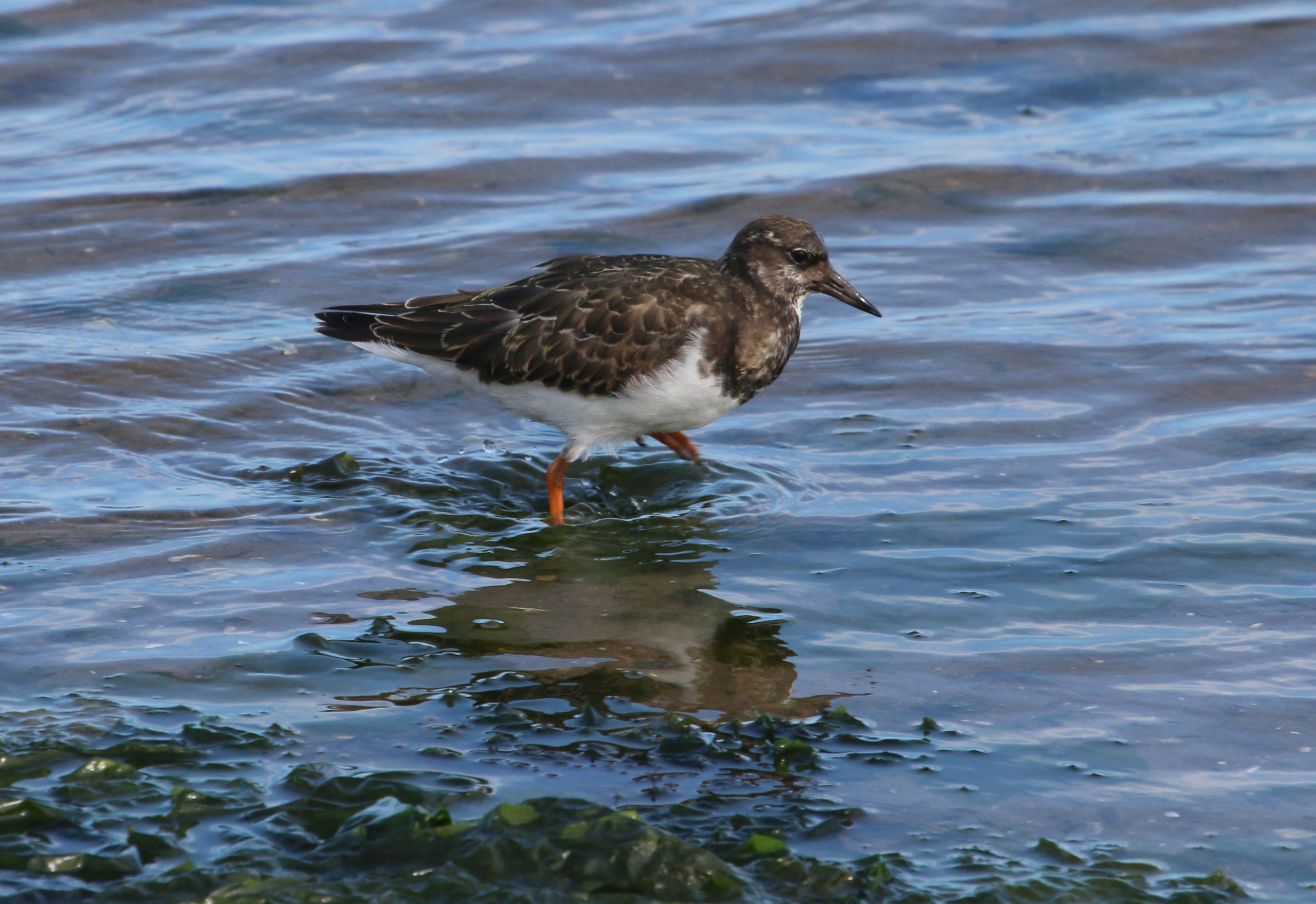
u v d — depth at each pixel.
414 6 23.44
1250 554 10.64
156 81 20.92
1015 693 8.81
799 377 14.49
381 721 8.42
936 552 10.91
